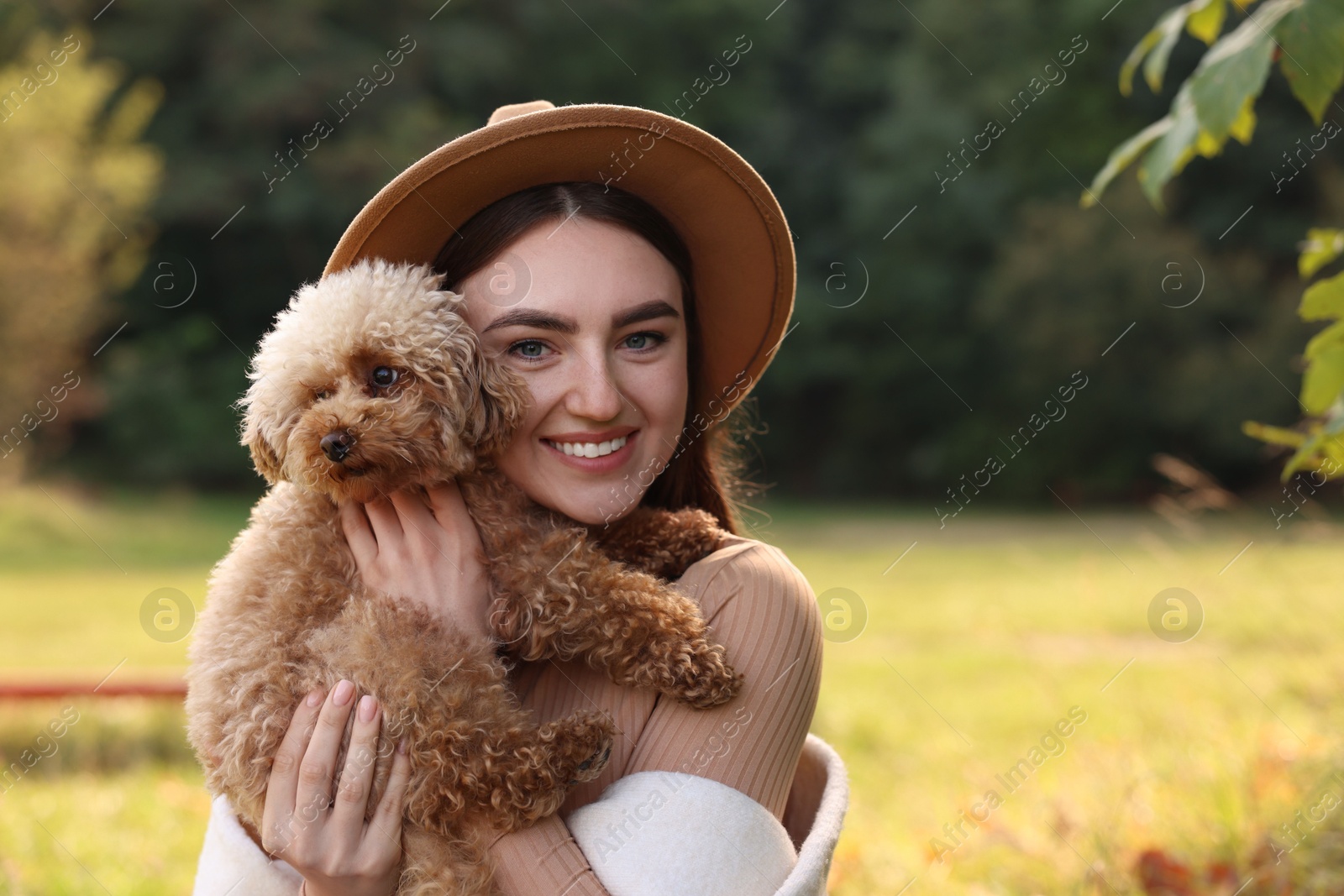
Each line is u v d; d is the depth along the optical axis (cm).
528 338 179
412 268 188
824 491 2706
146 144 2223
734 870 149
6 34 2009
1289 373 2202
